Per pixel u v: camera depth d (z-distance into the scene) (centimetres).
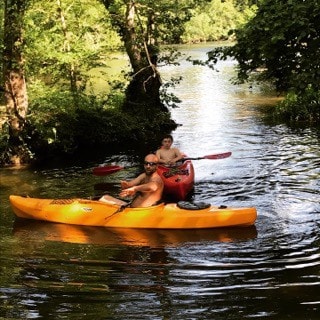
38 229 803
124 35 1664
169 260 671
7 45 1204
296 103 1681
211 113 1894
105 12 1628
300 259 663
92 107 1522
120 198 927
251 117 1766
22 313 523
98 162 1267
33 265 659
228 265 650
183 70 3375
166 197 941
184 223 784
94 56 1560
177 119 1802
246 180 1029
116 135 1510
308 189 955
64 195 991
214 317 507
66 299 555
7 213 887
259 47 696
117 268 648
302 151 1252
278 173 1070
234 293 566
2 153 1255
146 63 1667
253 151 1280
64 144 1369
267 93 2327
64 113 1398
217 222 780
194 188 991
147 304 542
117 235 769
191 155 1285
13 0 1146
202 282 600
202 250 704
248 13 2477
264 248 703
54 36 1459
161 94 1759
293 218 813
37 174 1158
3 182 1097
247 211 779
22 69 1248
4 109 1314
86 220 819
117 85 1686
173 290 578
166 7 1577
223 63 3722
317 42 687
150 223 792
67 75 1570
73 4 1584
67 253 702
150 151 1379
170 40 1731
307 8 654
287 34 693
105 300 552
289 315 507
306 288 573
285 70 750
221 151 1304
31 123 1284
